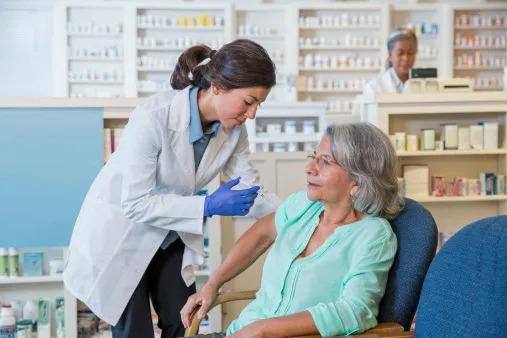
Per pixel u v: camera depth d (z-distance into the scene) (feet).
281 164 11.52
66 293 10.67
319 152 5.78
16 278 10.78
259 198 7.22
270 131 24.39
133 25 28.02
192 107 6.55
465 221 12.83
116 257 6.94
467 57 29.94
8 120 9.91
